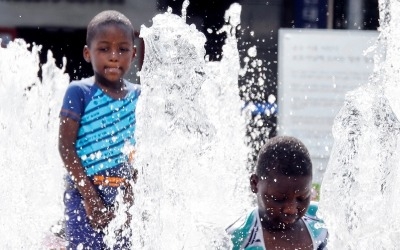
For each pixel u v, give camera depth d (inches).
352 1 683.4
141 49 504.4
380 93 312.8
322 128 505.0
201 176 343.3
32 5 732.7
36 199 366.6
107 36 314.0
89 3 730.2
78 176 305.3
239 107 468.1
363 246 294.5
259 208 269.7
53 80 560.7
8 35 731.4
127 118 313.4
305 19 698.8
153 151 315.6
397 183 305.3
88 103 310.2
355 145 308.2
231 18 530.9
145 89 318.0
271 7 700.7
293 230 270.2
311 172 264.2
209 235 285.7
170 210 313.1
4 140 366.6
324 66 509.7
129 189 310.5
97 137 309.4
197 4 695.7
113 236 306.8
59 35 729.0
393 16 371.6
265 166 262.2
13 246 328.8
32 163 380.5
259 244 267.3
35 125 404.8
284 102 511.2
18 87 379.6
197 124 327.0
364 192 303.0
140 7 723.4
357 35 510.0
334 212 297.0
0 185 352.2
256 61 692.7
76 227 305.3
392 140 307.3
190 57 323.6
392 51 363.9
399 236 296.2
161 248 305.6
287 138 268.1
